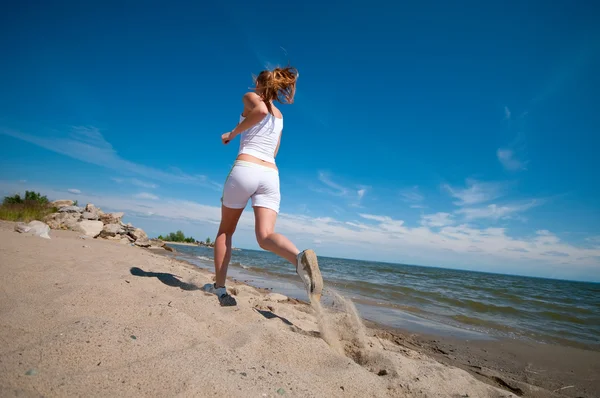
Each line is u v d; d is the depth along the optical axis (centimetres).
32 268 287
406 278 1549
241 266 1219
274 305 349
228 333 203
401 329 425
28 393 107
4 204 1221
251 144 267
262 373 151
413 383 179
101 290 240
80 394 112
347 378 168
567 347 405
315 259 230
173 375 130
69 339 146
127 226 1467
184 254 1373
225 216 284
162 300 244
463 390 190
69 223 1178
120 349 147
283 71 276
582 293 1842
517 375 294
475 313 623
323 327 228
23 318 174
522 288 1725
